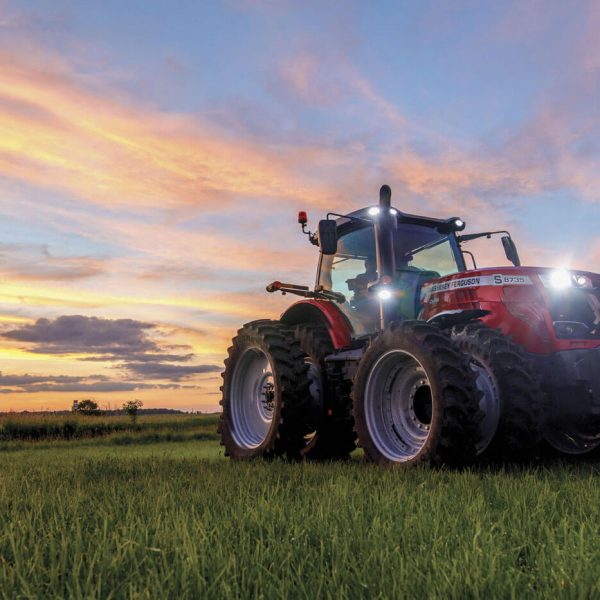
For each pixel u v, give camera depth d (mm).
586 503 2707
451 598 1481
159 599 1517
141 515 2543
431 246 6227
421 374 4828
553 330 4770
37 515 2570
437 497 2807
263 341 6234
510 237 6355
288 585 1594
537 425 4434
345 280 6379
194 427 17531
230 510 2654
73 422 16547
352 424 6262
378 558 1817
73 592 1589
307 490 3217
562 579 1566
